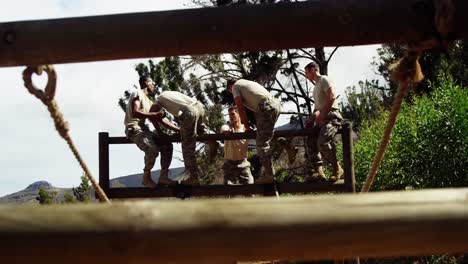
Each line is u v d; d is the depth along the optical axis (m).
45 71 4.48
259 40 3.78
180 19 3.78
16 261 2.03
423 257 14.76
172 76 25.75
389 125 4.84
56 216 2.04
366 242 2.11
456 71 22.97
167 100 8.84
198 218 2.07
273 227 2.08
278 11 3.74
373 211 2.12
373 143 18.61
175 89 25.33
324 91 8.64
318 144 8.59
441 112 15.50
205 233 2.06
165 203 2.10
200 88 25.56
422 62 22.45
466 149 15.24
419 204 2.13
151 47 3.82
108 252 2.03
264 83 25.06
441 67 22.62
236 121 9.88
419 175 16.16
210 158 9.53
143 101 9.04
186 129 8.74
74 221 2.03
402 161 16.67
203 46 3.81
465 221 2.11
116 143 9.16
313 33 3.75
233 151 9.70
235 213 2.09
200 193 8.92
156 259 2.06
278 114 8.55
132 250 2.04
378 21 3.72
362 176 18.59
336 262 7.75
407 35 3.77
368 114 29.12
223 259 2.10
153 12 3.84
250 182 9.77
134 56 3.88
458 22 3.59
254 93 8.49
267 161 8.55
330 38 3.77
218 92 25.45
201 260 2.09
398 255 2.17
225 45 3.80
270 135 8.52
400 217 2.11
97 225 2.03
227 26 3.76
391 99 29.11
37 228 2.02
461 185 15.41
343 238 2.10
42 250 2.02
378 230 2.10
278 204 2.12
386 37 3.77
